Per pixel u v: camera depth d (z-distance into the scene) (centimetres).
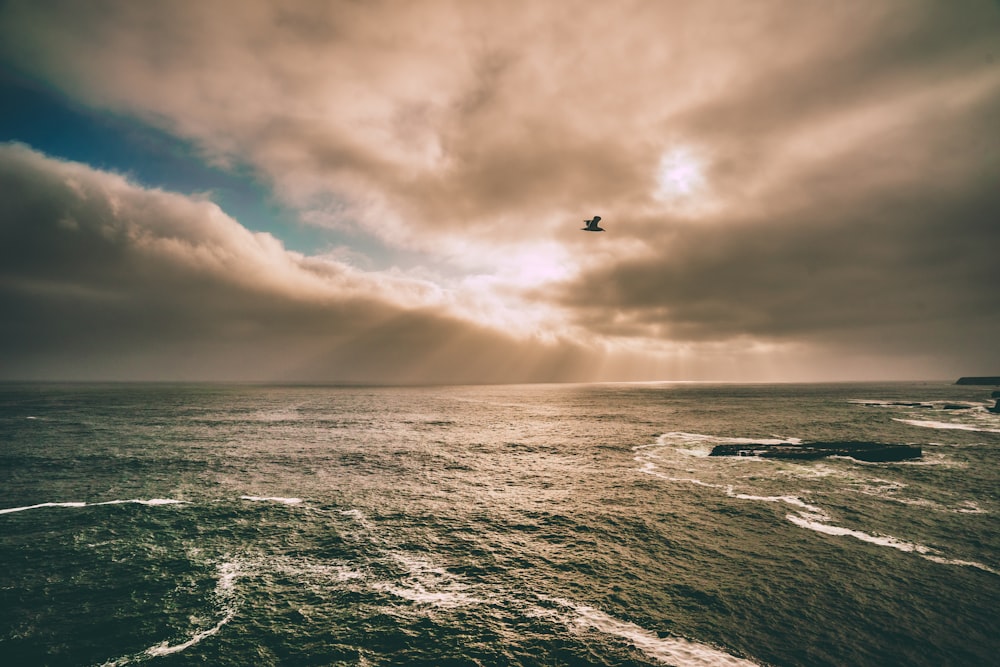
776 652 1296
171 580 1734
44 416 7775
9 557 1939
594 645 1326
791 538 2166
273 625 1435
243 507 2658
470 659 1265
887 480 3319
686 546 2070
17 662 1260
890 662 1255
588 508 2652
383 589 1664
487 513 2566
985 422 7031
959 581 1719
